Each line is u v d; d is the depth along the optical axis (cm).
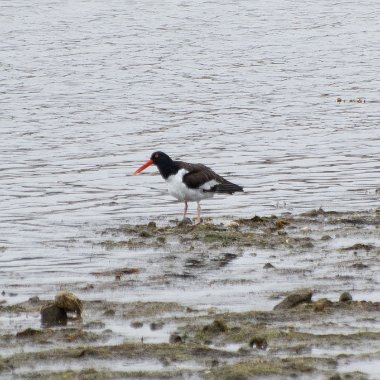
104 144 3172
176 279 1548
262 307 1367
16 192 2477
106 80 4553
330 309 1320
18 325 1288
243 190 2230
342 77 4678
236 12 7050
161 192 2462
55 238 1922
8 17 6669
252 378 1057
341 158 2895
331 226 1953
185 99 4075
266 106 3912
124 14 6894
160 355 1135
